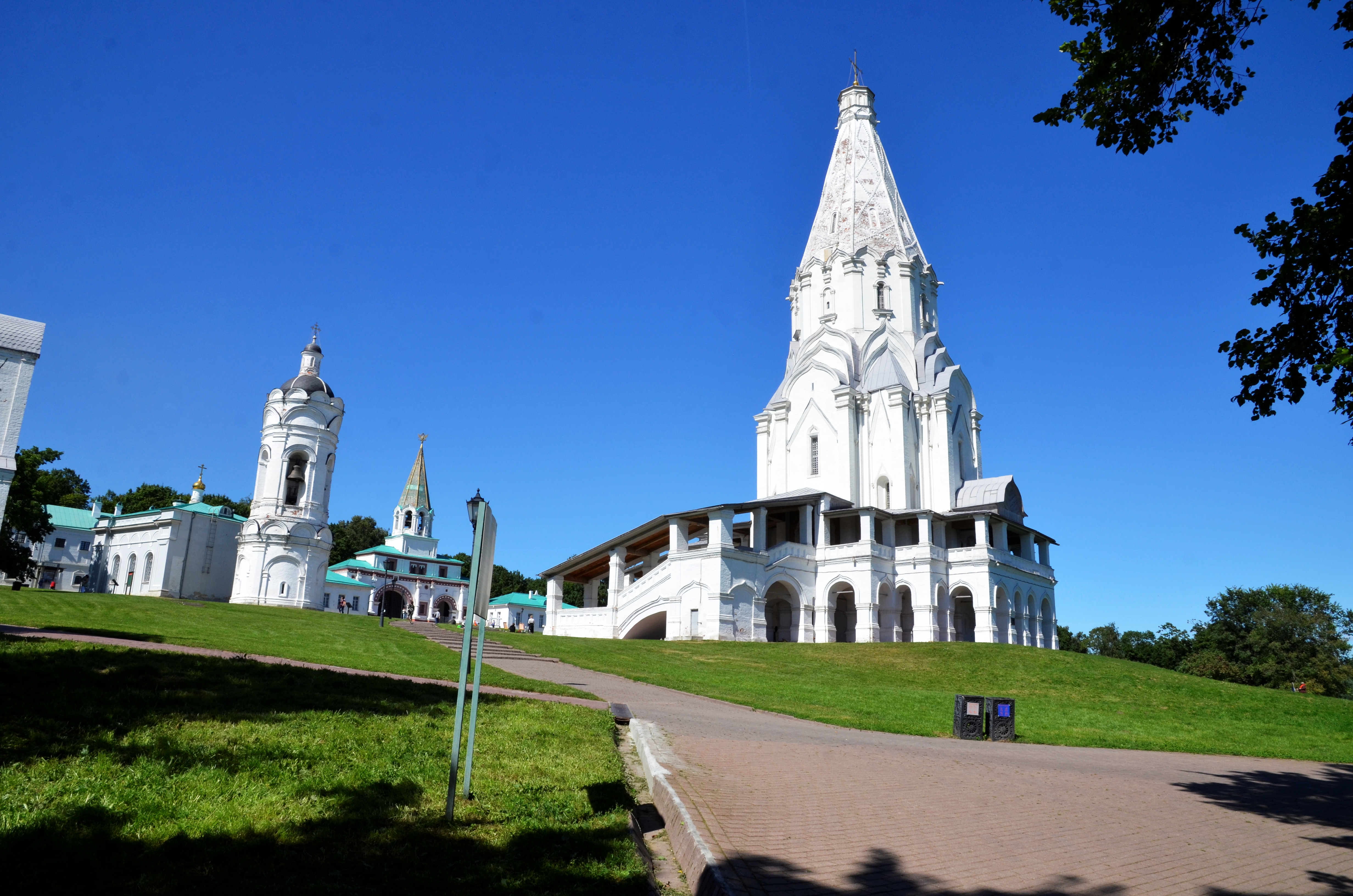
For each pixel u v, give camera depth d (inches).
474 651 1366.9
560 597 2516.0
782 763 563.2
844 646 1771.7
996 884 320.5
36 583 3255.4
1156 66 509.0
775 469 2682.1
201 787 364.5
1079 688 1412.4
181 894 260.5
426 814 358.3
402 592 4047.7
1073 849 387.2
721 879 287.1
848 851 350.0
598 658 1423.5
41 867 269.6
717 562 2005.4
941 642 1899.6
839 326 2741.1
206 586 2780.5
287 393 2701.8
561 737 561.9
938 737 887.7
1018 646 1769.2
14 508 2327.8
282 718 504.7
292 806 351.3
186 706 512.1
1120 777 643.5
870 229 2832.2
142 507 4050.2
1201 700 1355.8
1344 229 502.9
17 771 360.8
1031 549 2492.6
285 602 2529.5
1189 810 516.4
